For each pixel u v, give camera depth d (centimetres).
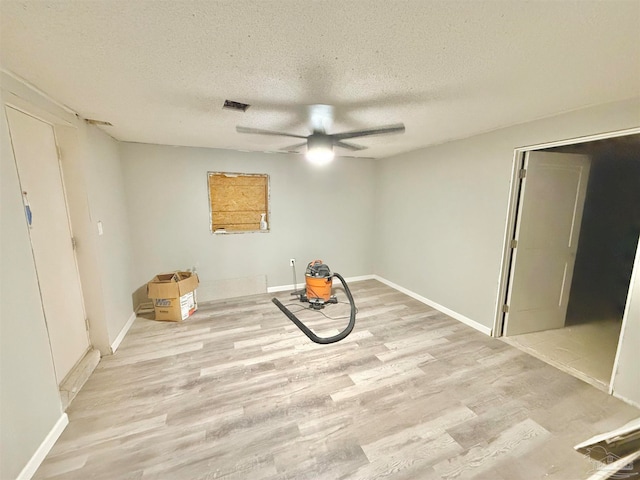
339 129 274
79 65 144
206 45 126
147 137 308
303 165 427
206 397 202
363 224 486
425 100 197
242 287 412
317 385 216
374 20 108
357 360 249
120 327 288
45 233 197
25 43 122
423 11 103
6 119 147
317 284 376
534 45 127
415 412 188
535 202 269
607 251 374
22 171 178
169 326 315
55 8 98
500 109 217
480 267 303
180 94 184
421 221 387
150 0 95
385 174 458
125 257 321
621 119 193
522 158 262
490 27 113
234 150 383
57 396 169
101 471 147
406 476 144
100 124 252
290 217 430
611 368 236
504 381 220
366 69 150
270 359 251
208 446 162
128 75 157
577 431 172
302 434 170
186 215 371
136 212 346
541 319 301
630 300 192
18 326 144
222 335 295
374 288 454
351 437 168
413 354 259
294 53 134
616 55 135
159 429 174
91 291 246
